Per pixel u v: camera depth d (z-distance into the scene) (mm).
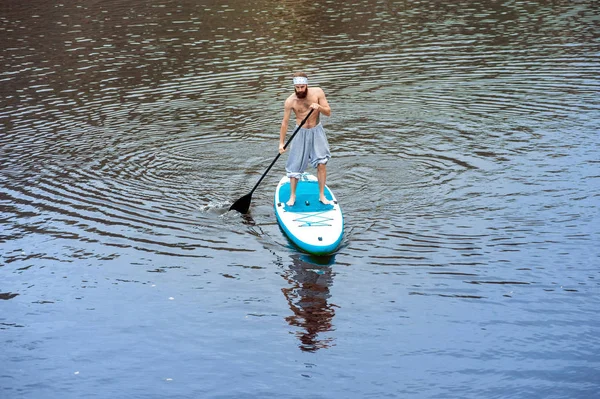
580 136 12742
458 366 7180
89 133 13969
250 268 9055
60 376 7176
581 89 15445
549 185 10867
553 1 25031
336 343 7598
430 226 9867
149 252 9477
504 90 15695
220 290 8602
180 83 17172
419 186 11094
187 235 9906
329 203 10297
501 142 12688
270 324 7941
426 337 7629
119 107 15531
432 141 12906
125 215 10492
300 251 9430
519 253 9094
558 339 7500
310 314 8094
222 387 6984
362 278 8742
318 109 9719
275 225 10148
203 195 11141
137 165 12344
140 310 8258
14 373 7227
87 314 8195
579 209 10094
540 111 14211
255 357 7414
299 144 9969
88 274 9000
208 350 7543
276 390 6926
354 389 6910
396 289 8484
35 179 11820
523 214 10047
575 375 6977
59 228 10141
